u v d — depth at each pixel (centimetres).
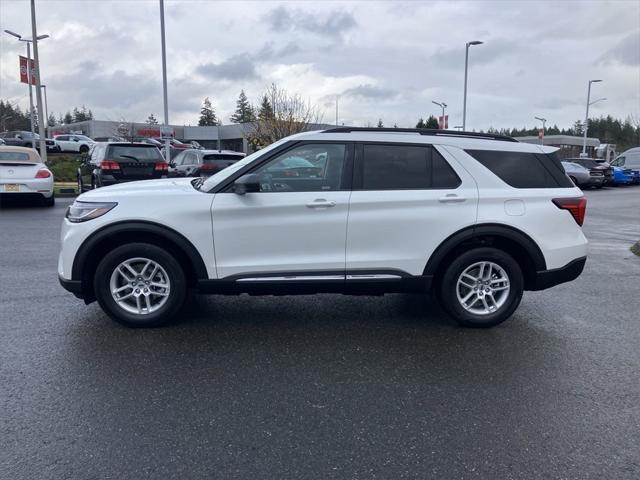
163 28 2369
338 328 516
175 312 501
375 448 311
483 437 324
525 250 509
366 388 388
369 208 487
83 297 502
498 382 400
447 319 547
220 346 464
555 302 616
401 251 495
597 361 443
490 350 464
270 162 492
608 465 297
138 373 407
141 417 342
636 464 299
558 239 513
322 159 495
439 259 498
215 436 321
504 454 306
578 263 523
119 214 476
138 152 1465
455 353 456
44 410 349
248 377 403
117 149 1445
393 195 490
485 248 505
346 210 485
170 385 388
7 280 667
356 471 289
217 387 386
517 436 326
